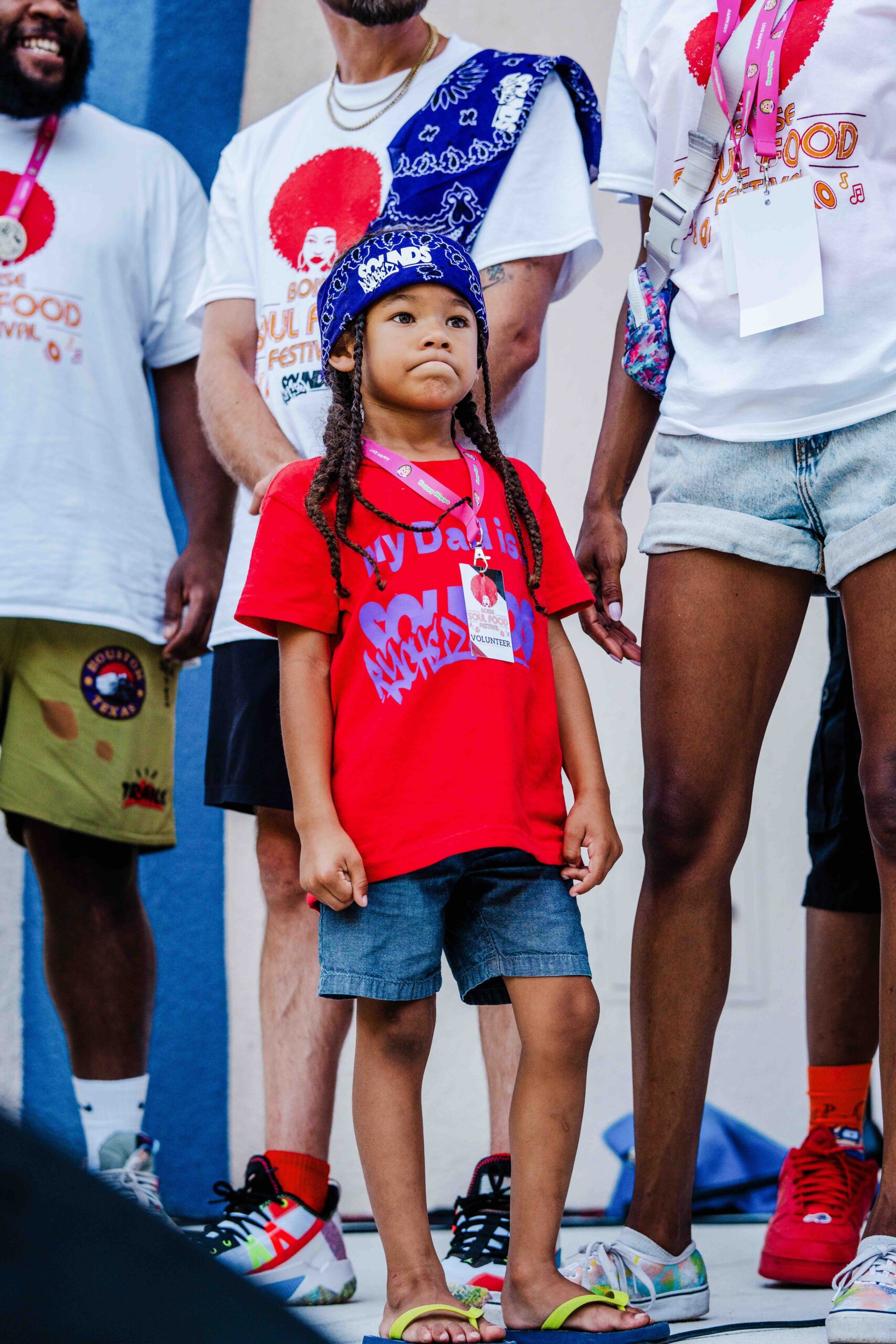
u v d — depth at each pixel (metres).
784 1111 5.99
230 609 4.61
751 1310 3.63
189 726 6.32
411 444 3.36
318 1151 4.27
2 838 6.07
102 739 5.31
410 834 2.98
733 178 3.63
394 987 2.95
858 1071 4.35
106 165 5.61
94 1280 0.51
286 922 4.48
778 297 3.47
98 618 5.25
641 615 6.48
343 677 3.14
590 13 6.55
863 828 4.43
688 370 3.69
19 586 5.14
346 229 4.59
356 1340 3.15
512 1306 2.91
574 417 6.50
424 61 4.72
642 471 6.57
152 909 6.18
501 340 4.32
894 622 3.31
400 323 3.30
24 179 5.42
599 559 4.01
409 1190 2.93
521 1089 3.02
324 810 3.02
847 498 3.42
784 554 3.52
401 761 3.04
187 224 5.81
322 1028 4.37
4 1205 0.50
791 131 3.52
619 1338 2.74
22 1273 0.50
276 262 4.73
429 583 3.14
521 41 6.49
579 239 4.40
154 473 5.60
